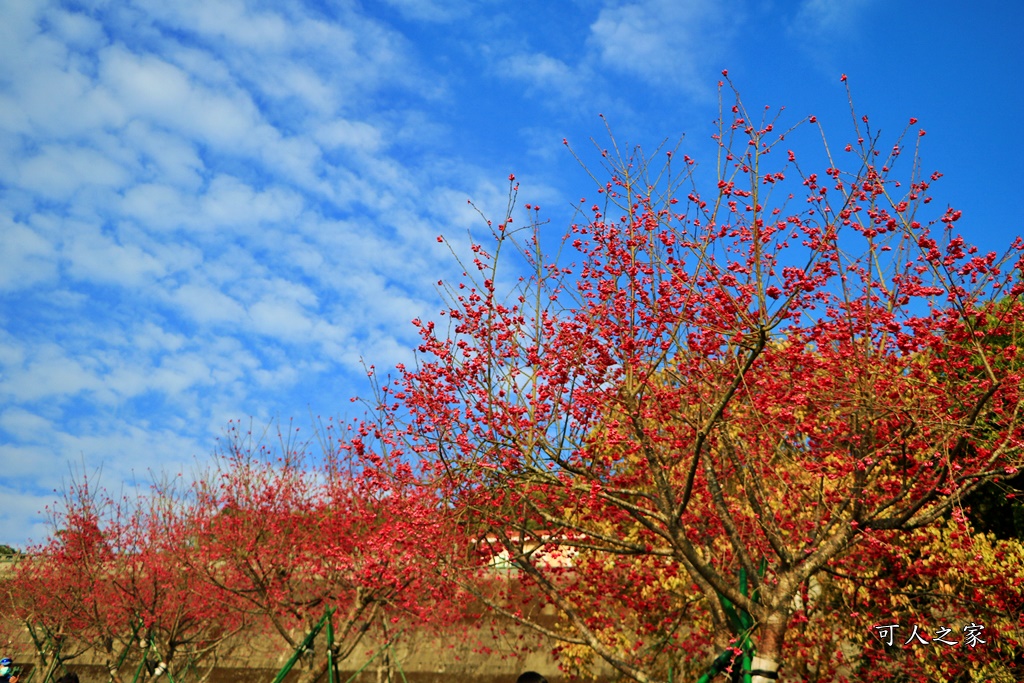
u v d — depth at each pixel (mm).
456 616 17625
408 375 10289
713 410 9359
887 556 12594
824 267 9273
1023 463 8727
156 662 20938
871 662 13391
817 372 10008
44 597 23438
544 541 11117
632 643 15383
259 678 22438
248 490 20312
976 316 8789
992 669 12047
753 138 9016
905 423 9734
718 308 9047
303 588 20078
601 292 9664
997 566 12273
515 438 9617
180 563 21656
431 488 10727
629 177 9703
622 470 11031
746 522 11508
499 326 9945
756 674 8867
